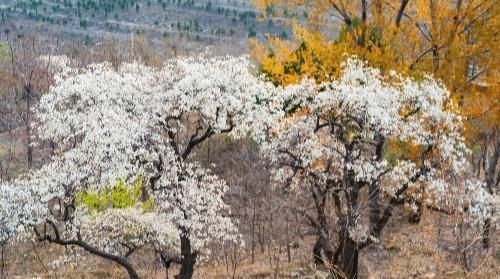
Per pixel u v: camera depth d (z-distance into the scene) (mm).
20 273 18562
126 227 15352
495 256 13836
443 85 15195
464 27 17094
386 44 16781
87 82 14031
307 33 16703
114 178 13430
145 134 13875
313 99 15227
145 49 40938
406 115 14711
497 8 16750
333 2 17109
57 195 13664
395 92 14406
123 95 14203
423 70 16859
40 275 18266
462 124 14797
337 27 17531
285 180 15781
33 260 19656
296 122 15211
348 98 13984
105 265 19500
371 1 17094
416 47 17406
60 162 14219
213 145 24344
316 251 15945
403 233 18547
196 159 23750
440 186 13812
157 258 19391
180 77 14852
